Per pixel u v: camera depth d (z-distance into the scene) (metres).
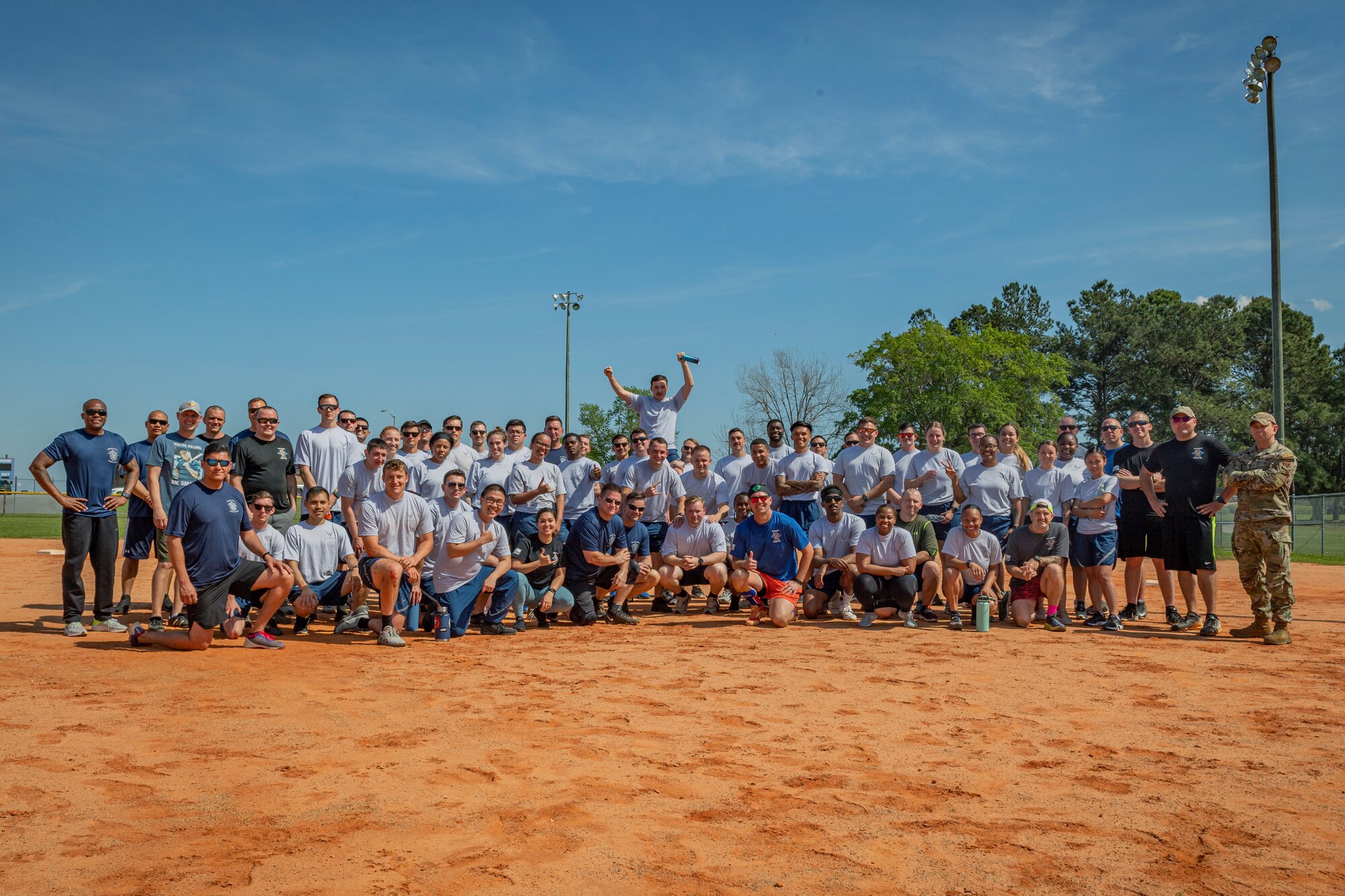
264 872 3.32
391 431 10.97
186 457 9.46
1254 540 8.91
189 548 7.95
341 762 4.72
